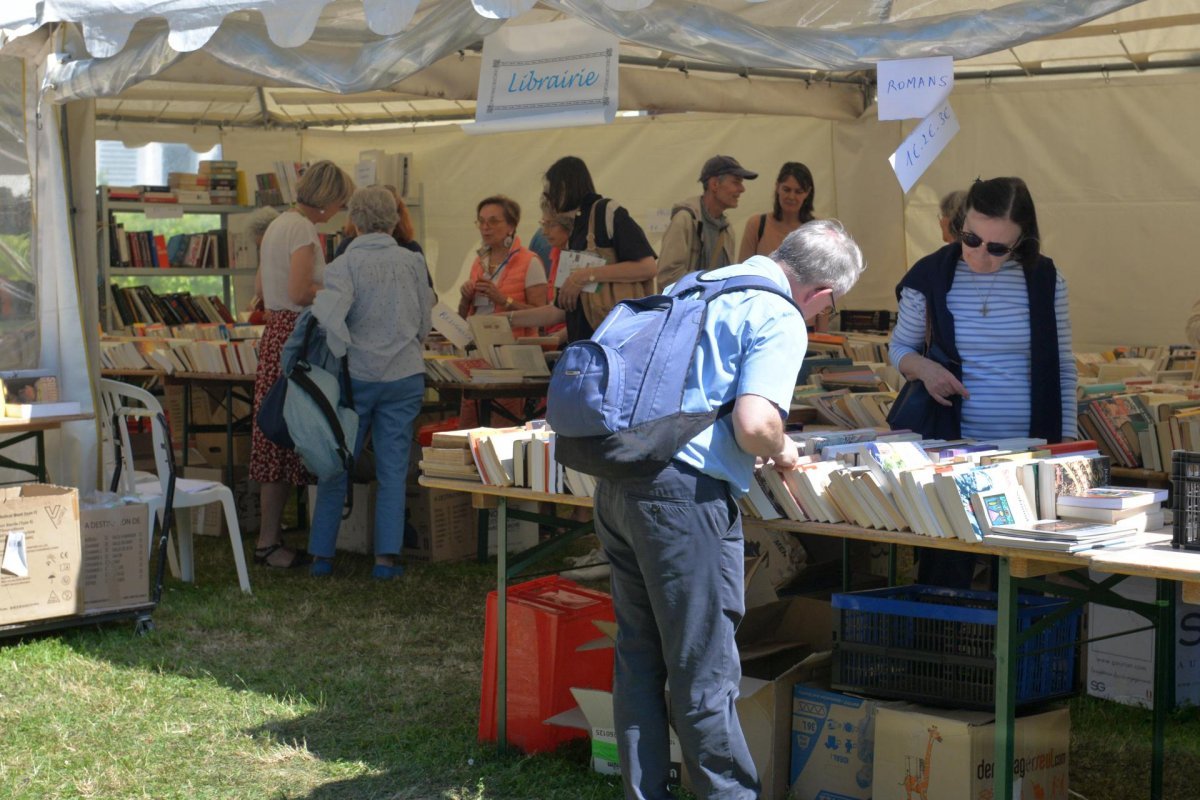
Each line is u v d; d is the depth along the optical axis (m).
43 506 4.96
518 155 10.62
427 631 5.27
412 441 6.79
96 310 5.88
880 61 3.65
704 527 2.85
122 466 5.73
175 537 6.27
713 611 2.87
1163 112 8.02
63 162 5.75
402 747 3.94
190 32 4.45
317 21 4.44
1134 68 8.01
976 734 3.04
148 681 4.59
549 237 6.74
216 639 5.14
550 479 3.57
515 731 3.84
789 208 7.84
